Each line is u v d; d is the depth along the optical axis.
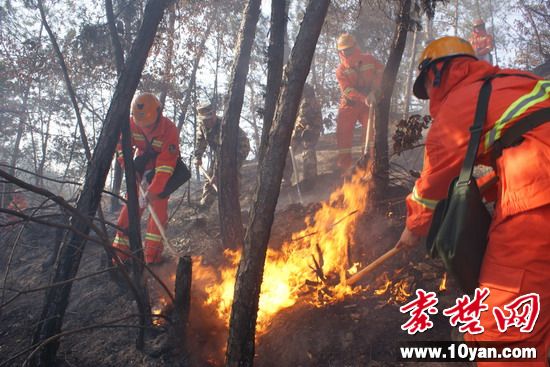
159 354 2.90
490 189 2.24
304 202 5.77
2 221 5.54
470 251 1.87
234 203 3.93
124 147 3.28
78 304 3.83
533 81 1.92
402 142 3.82
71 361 3.03
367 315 2.87
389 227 3.63
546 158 1.71
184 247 4.69
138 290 3.09
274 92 3.78
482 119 1.89
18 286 4.37
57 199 2.31
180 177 4.50
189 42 8.10
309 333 2.81
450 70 2.17
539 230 1.70
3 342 3.38
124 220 4.21
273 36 3.84
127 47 6.37
